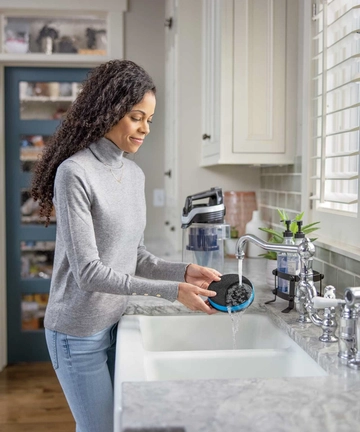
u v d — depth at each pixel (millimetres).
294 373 1355
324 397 958
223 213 2049
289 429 847
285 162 2305
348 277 1677
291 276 1610
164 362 1374
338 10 1851
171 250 2984
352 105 1604
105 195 1479
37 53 3883
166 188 3725
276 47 2273
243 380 1038
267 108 2287
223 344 1751
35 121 4004
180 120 2807
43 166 1579
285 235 1668
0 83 3914
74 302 1503
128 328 1541
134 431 846
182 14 2787
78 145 1518
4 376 3801
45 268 4098
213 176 2834
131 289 1425
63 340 1526
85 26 3912
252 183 2873
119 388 1076
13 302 4070
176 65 2867
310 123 2037
